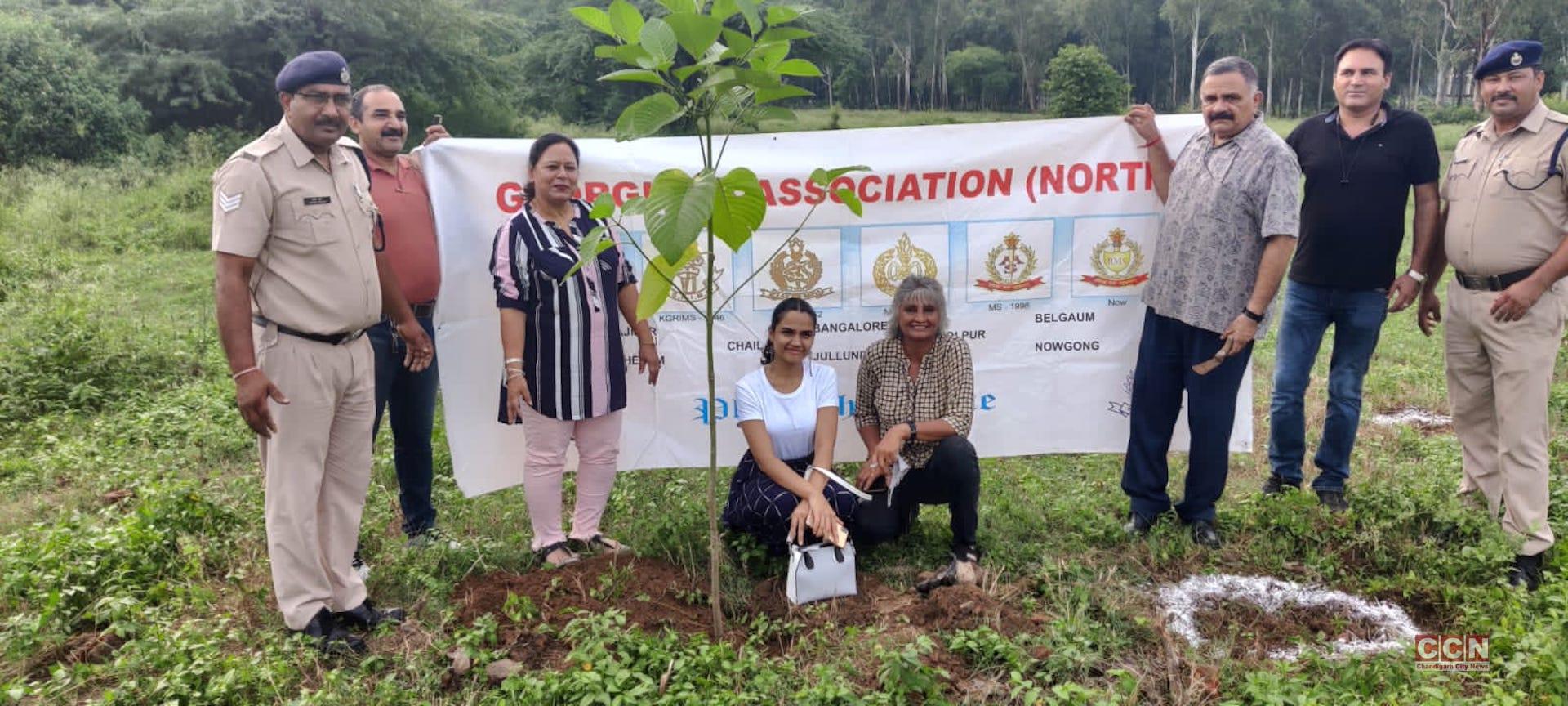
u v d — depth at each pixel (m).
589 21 3.08
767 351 4.34
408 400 4.42
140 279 11.73
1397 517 4.41
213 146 24.23
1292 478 5.00
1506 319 4.12
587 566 4.16
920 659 3.40
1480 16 47.09
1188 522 4.60
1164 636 3.66
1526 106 4.11
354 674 3.48
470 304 4.66
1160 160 4.65
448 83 35.38
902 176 4.79
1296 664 3.52
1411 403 6.95
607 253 4.17
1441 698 2.96
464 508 5.02
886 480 4.27
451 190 4.57
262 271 3.45
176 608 3.85
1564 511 4.62
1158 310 4.44
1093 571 4.22
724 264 4.85
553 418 4.14
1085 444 5.05
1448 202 4.44
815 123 47.00
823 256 4.86
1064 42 69.06
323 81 3.38
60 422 6.44
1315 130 4.70
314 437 3.58
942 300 4.27
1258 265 4.22
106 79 23.80
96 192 17.06
